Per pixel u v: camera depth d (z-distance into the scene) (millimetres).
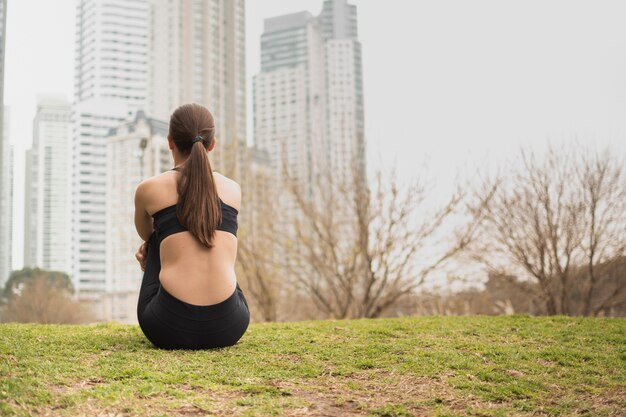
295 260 14781
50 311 31266
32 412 2199
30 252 69500
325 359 3256
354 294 14188
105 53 65625
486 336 4180
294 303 16328
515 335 4211
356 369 3061
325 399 2549
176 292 3246
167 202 3299
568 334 4273
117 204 52812
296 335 4086
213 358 3131
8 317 31594
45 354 3066
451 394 2674
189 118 3443
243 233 15734
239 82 59562
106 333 4035
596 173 12648
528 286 13016
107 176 53500
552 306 12531
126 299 43094
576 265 12703
